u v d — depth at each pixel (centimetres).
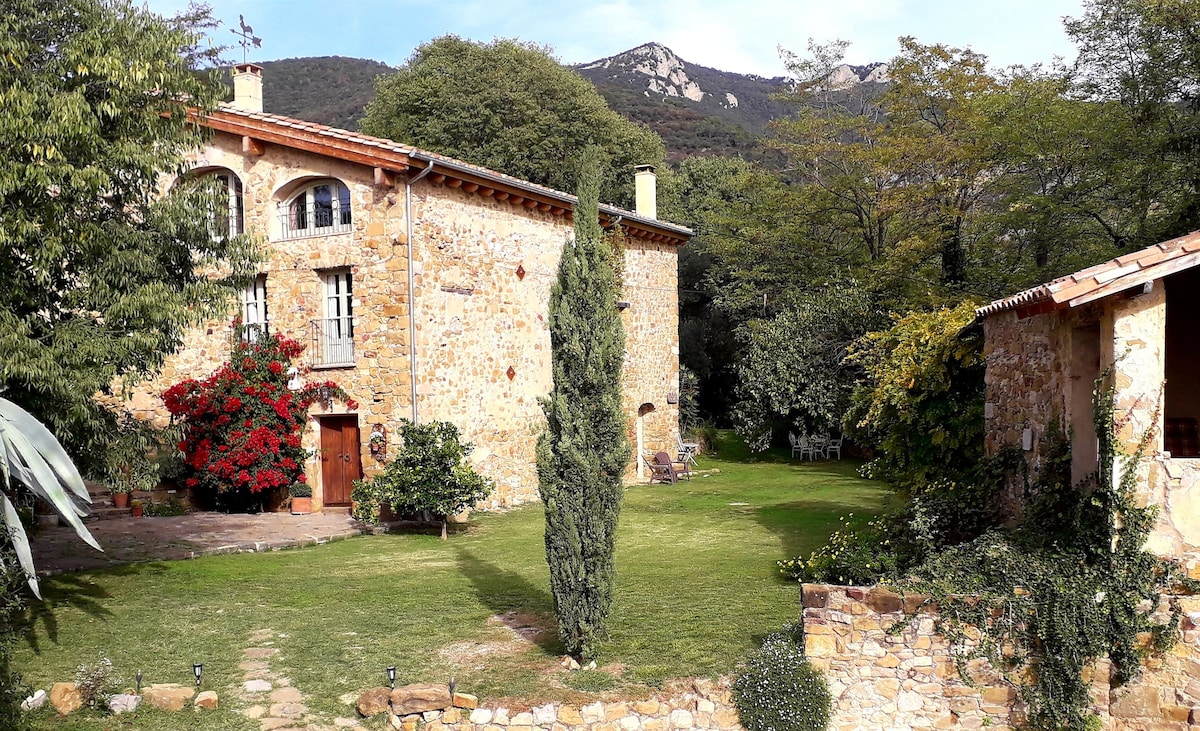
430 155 1380
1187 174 1684
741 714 641
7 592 733
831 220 2614
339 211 1491
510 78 3044
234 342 1530
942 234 2172
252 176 1536
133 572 1058
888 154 2214
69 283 901
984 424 966
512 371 1645
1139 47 1844
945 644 657
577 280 716
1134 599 626
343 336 1498
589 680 675
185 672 725
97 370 828
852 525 1182
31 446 628
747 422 2411
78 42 827
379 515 1373
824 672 669
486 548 1218
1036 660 646
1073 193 1908
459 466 1334
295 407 1489
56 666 736
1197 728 615
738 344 3019
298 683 706
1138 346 633
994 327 941
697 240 3209
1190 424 924
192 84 960
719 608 845
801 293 2538
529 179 3025
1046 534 720
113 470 952
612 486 718
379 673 721
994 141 2073
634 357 2012
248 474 1443
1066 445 736
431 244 1452
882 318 2233
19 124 756
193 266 996
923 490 1012
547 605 902
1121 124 1806
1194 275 830
